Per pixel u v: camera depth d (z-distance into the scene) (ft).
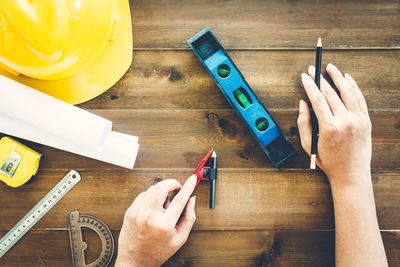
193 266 2.80
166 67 2.81
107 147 2.64
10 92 2.39
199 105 2.81
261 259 2.80
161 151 2.82
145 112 2.81
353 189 2.50
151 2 2.80
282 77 2.80
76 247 2.82
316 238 2.79
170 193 2.78
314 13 2.80
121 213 2.81
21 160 2.69
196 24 2.79
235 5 2.79
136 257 2.43
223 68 2.60
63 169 2.82
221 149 2.81
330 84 2.82
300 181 2.80
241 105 2.66
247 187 2.80
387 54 2.80
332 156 2.54
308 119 2.64
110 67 2.74
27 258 2.83
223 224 2.80
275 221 2.80
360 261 2.35
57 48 2.21
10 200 2.82
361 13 2.80
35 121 2.45
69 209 2.82
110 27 2.56
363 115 2.59
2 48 2.24
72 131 2.46
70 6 2.17
